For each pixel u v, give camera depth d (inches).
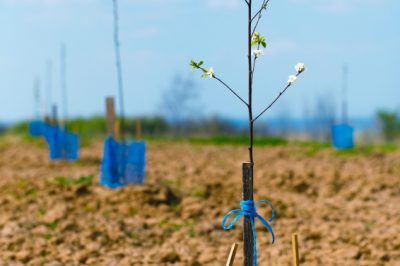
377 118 1059.3
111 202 376.8
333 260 281.7
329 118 1066.7
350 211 390.6
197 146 834.2
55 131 592.1
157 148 797.2
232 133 1222.3
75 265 275.7
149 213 362.9
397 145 821.9
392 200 426.6
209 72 161.9
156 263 278.5
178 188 433.4
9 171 531.8
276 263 278.2
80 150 729.6
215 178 490.0
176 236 325.4
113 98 407.2
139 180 416.8
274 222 359.3
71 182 414.9
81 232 323.9
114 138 409.7
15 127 1079.0
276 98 160.9
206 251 295.4
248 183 162.4
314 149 735.1
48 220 338.0
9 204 375.9
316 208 395.9
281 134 1168.8
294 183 472.7
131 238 319.6
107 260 281.4
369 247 300.2
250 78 161.5
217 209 376.5
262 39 159.6
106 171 409.7
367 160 626.8
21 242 303.7
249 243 162.7
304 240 319.3
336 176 508.4
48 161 593.6
